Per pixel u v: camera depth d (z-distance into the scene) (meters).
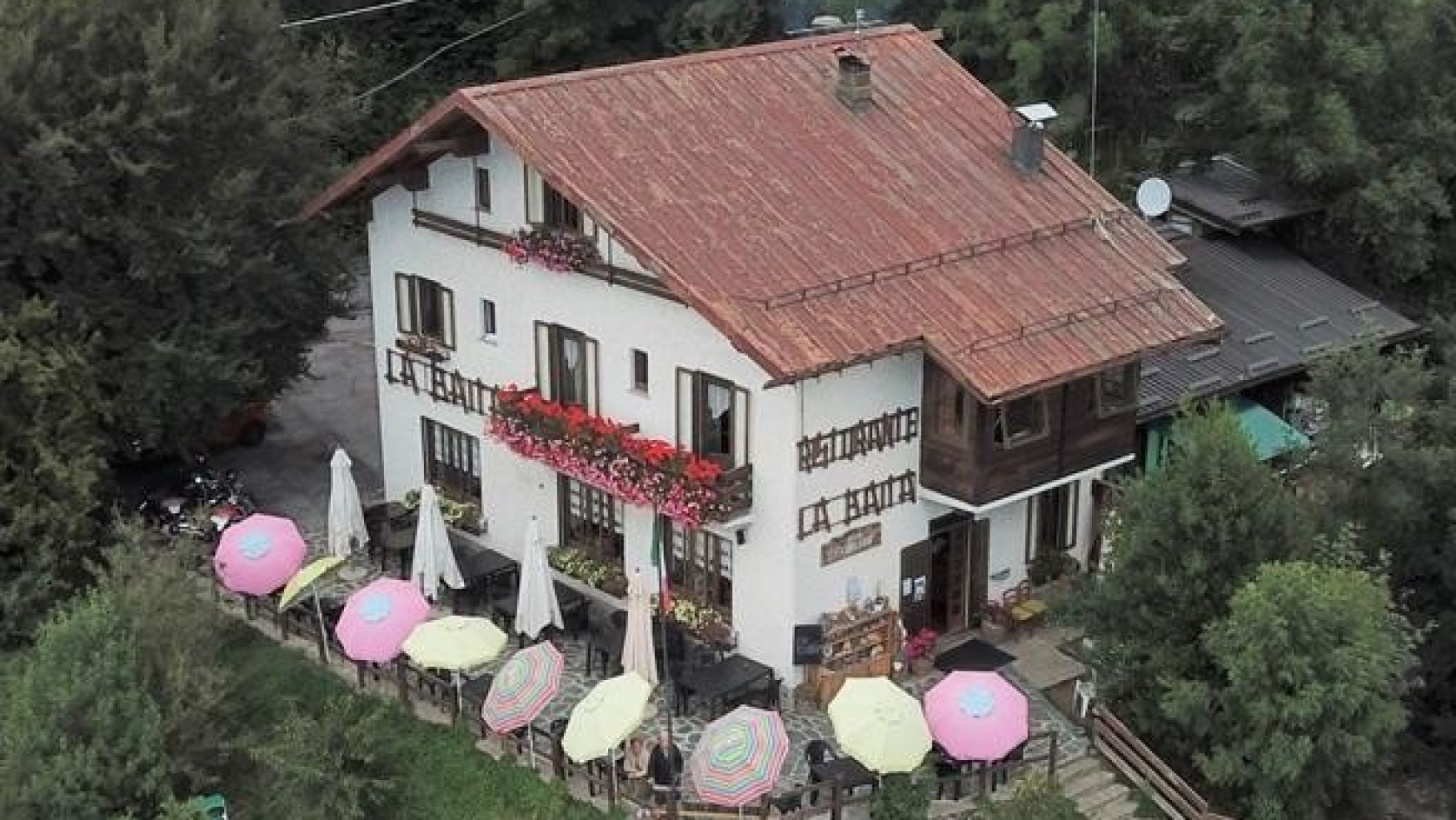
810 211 31.47
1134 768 29.50
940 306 30.31
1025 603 33.91
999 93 49.62
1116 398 32.97
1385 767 29.20
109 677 28.12
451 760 29.89
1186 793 28.42
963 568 33.34
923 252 31.28
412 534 36.31
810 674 30.77
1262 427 38.25
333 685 32.41
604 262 31.41
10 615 33.25
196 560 34.84
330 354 50.28
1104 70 48.91
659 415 31.53
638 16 59.81
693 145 32.19
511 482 35.47
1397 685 29.11
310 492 41.00
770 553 30.23
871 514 31.11
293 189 38.91
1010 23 48.88
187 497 38.78
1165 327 31.64
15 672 31.27
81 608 29.56
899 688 29.14
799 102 34.28
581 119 31.92
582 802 28.64
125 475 40.78
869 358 28.59
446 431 37.09
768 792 26.70
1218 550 29.41
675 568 32.59
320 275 39.97
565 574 34.31
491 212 33.91
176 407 37.16
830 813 27.61
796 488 29.48
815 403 29.33
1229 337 38.88
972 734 27.11
